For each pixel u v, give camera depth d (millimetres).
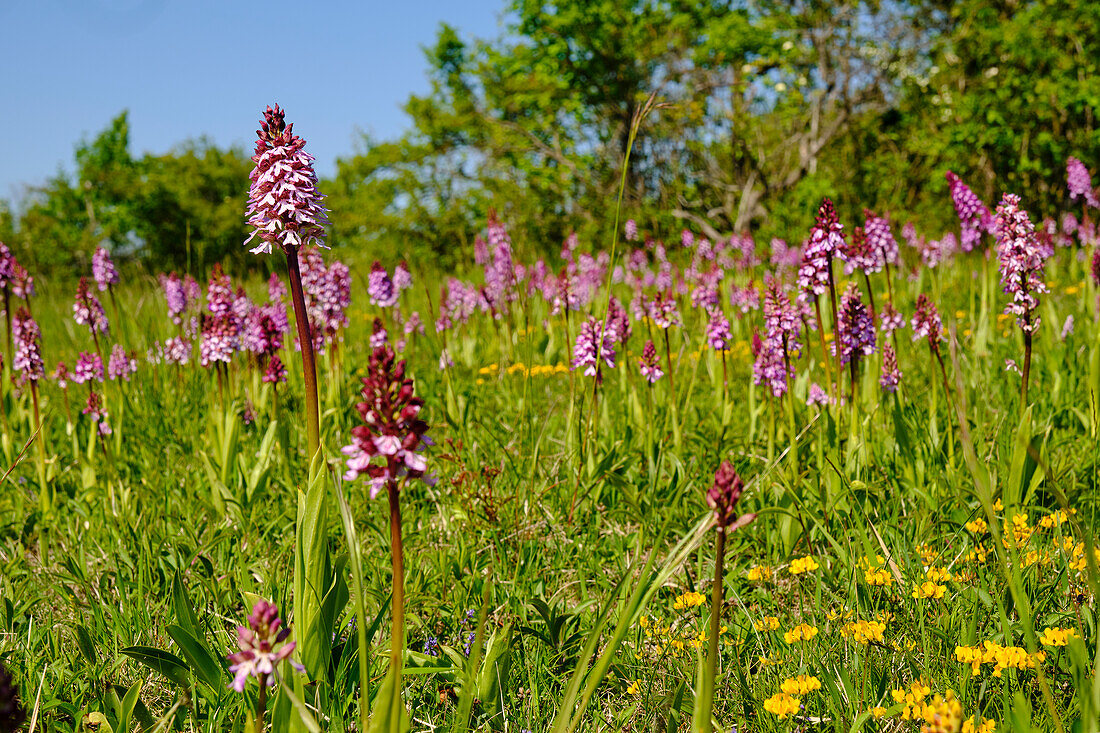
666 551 4199
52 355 9531
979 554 3436
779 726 2709
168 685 3221
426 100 32312
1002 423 4801
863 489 4289
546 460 5379
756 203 28188
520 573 4035
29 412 6453
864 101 27719
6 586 4023
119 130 61156
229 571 3990
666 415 5605
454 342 8828
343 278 6883
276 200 2844
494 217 8789
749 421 5820
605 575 4012
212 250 51625
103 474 5465
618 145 29391
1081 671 2367
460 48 32031
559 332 8797
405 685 3104
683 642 3201
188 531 4422
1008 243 4508
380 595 3455
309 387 2867
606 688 3141
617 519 4676
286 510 4750
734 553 4156
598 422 5812
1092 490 4211
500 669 2934
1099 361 5348
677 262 12688
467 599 3736
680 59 27688
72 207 53250
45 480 5004
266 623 2008
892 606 3371
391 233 31094
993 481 4348
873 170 25547
